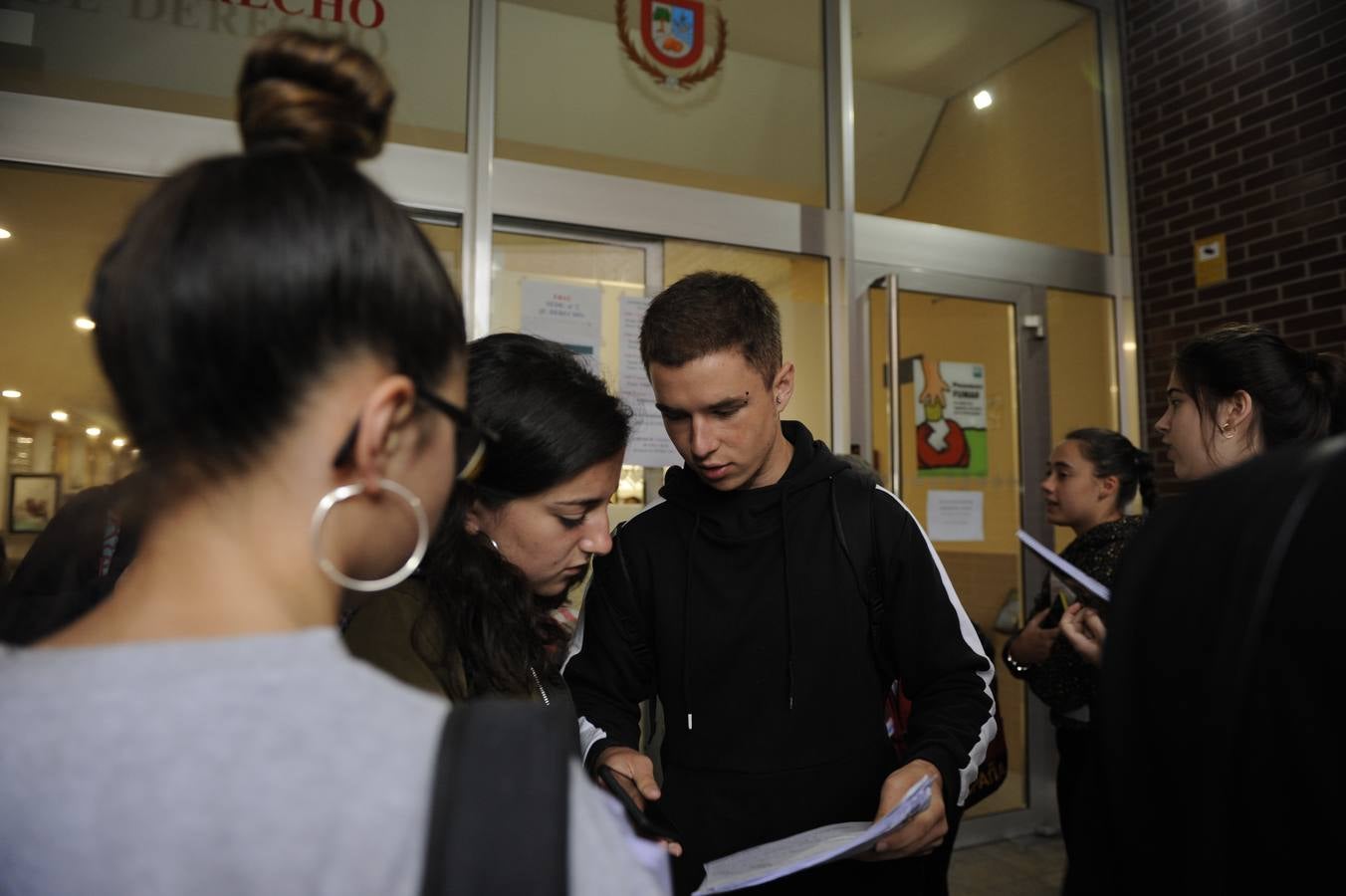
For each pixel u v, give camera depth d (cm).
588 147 286
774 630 130
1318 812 34
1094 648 167
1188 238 351
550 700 97
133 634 39
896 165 338
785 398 139
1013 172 360
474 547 89
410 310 42
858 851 93
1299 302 309
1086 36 378
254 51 47
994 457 337
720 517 135
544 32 282
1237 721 36
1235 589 37
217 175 41
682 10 303
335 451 40
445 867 33
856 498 136
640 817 96
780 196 314
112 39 231
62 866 33
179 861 33
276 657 37
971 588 327
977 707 124
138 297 38
